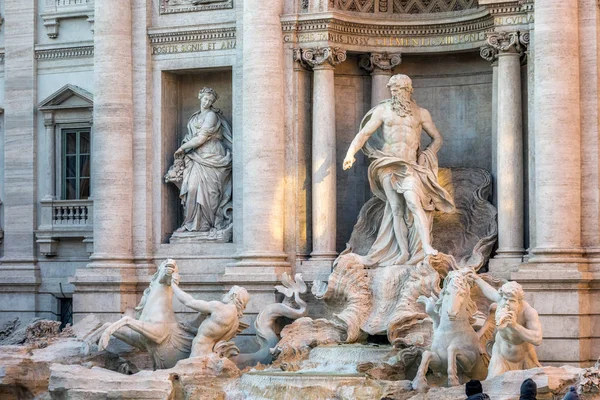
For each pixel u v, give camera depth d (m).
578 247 45.66
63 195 56.66
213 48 52.31
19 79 57.03
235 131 51.56
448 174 50.25
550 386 36.91
